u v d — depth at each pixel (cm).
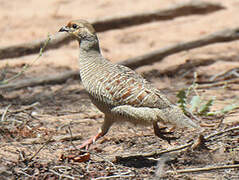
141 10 2403
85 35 992
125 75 927
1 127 1085
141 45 2023
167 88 1526
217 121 1157
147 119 889
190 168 893
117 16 2225
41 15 2347
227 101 1338
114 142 1051
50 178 854
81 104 1358
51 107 1327
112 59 1834
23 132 1078
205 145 987
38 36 2050
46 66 1752
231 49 1938
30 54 1878
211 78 1612
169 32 2177
